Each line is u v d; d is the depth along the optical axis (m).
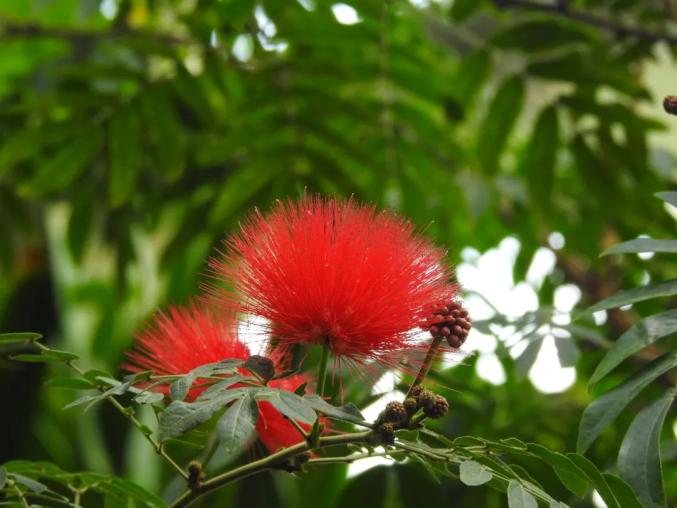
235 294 1.99
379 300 1.90
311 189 4.32
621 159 4.14
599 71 4.01
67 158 4.29
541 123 4.12
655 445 1.92
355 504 3.41
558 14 3.90
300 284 1.90
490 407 3.92
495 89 4.19
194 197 4.69
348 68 4.28
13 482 2.06
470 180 4.70
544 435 3.96
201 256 4.75
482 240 5.07
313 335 1.92
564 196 4.60
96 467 5.06
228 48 4.25
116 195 4.27
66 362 2.03
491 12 4.21
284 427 2.14
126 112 4.26
